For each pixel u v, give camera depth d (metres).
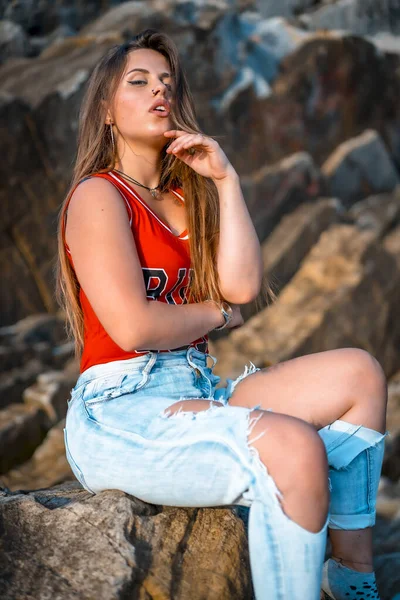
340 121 11.50
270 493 1.61
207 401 1.89
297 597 1.59
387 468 7.69
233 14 10.88
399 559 3.12
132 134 2.14
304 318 9.20
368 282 9.55
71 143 8.62
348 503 1.98
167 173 2.22
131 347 1.87
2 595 1.58
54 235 8.59
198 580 1.73
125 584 1.63
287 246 9.85
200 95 10.12
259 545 1.61
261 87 10.63
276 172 10.24
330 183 11.12
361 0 13.32
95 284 1.87
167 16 10.27
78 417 1.95
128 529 1.79
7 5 11.65
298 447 1.63
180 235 2.19
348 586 2.01
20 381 7.54
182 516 1.90
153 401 1.90
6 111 8.10
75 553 1.72
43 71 9.15
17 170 8.24
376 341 9.47
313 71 11.05
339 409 2.01
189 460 1.72
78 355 2.24
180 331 1.96
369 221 10.60
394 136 12.27
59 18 11.88
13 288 8.34
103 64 2.20
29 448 7.13
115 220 1.92
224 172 2.18
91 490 1.99
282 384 2.07
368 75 11.66
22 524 1.82
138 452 1.80
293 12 13.65
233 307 2.26
